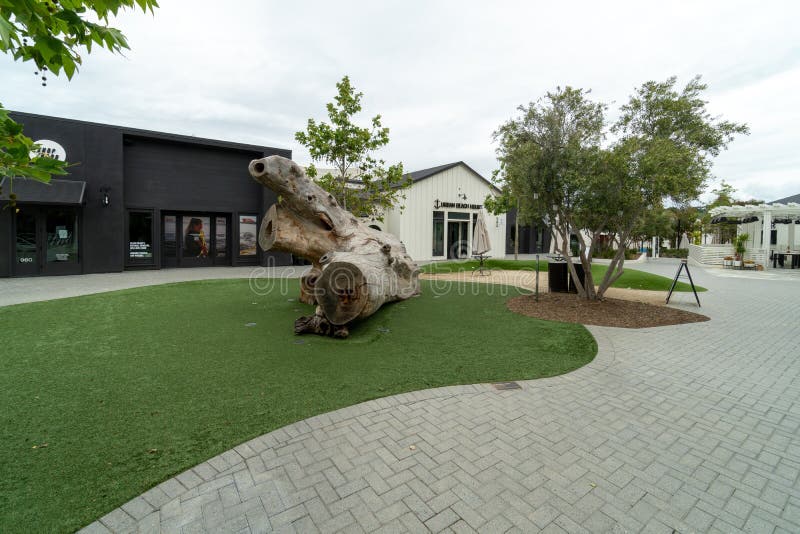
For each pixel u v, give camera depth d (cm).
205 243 1683
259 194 1747
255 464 250
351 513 207
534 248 2895
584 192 740
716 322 682
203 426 298
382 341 539
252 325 618
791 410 339
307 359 457
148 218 1533
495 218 2542
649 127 772
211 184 1644
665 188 650
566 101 768
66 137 1313
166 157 1546
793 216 2016
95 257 1373
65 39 179
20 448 262
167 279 1210
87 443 271
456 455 263
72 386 371
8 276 1243
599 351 505
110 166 1391
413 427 301
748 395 371
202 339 537
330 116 1245
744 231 2253
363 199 1370
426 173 2342
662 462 259
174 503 213
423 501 217
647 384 397
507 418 319
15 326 599
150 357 459
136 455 257
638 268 1845
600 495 224
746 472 249
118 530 193
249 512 207
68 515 202
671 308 804
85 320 642
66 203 1255
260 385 378
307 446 272
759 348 526
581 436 291
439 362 455
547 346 524
